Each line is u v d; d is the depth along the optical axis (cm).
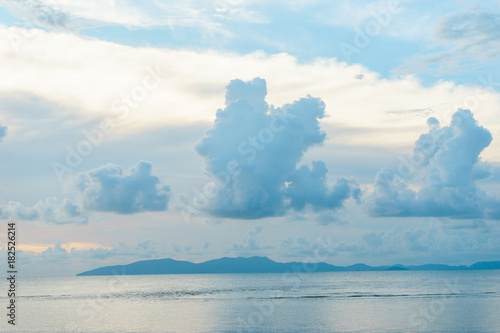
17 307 11475
